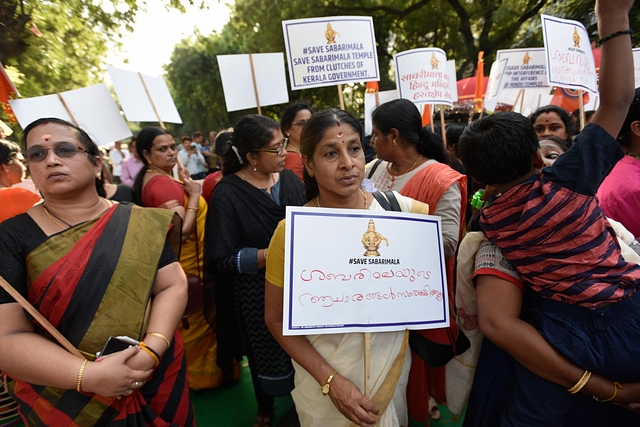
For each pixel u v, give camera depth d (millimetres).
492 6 12500
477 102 5039
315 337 1281
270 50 15102
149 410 1306
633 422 1272
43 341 1120
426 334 1394
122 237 1292
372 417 1147
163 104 3029
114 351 1180
